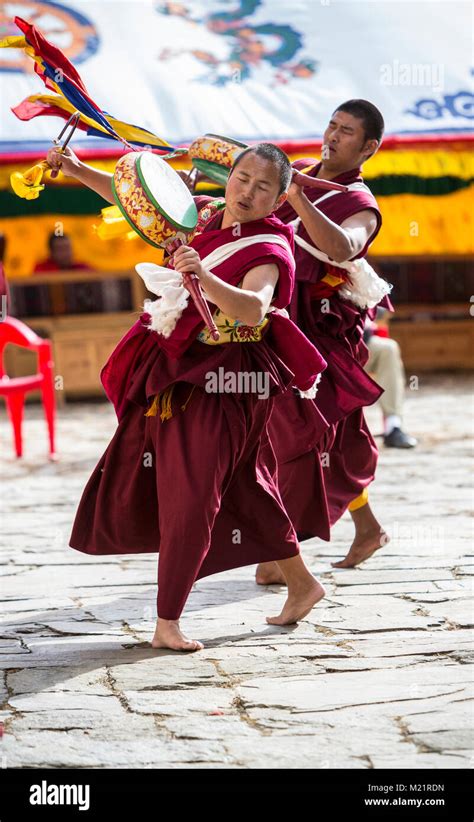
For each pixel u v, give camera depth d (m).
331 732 4.66
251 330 5.70
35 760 4.42
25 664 5.59
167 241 5.44
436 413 16.38
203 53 18.41
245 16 19.55
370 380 6.90
